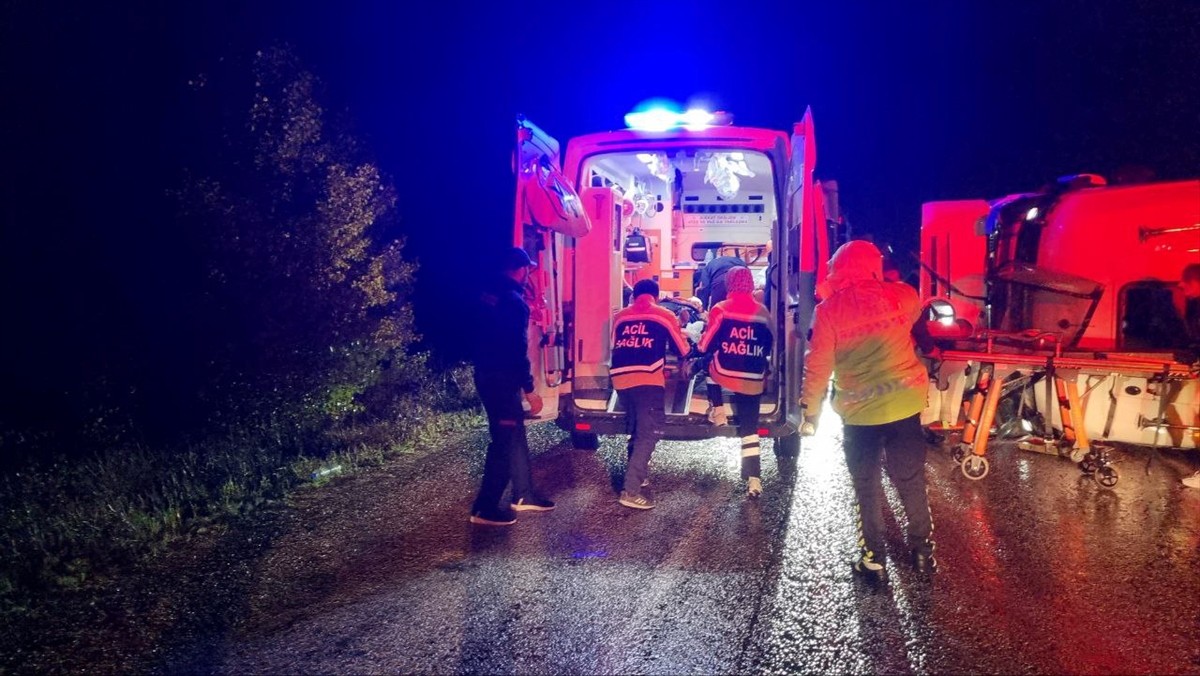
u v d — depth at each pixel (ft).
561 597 15.28
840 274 15.48
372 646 13.62
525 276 19.81
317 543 18.56
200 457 25.07
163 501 21.56
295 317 29.91
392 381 35.17
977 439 21.80
